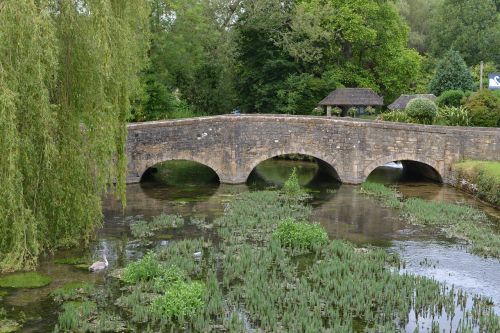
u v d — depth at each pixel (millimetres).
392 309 13469
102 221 21828
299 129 31000
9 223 15172
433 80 49625
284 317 12578
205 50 44062
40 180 15742
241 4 45094
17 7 14266
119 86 16875
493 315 12789
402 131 30734
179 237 19781
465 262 17391
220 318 12820
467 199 27234
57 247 17984
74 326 12172
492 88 39125
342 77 48000
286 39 42344
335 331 11906
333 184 31375
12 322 12484
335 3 46844
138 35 20797
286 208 24328
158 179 32812
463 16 62031
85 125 16469
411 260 17531
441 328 12477
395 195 27828
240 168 31172
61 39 15836
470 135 30672
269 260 16672
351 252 17641
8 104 13961
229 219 22016
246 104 45250
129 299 13477
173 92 44281
